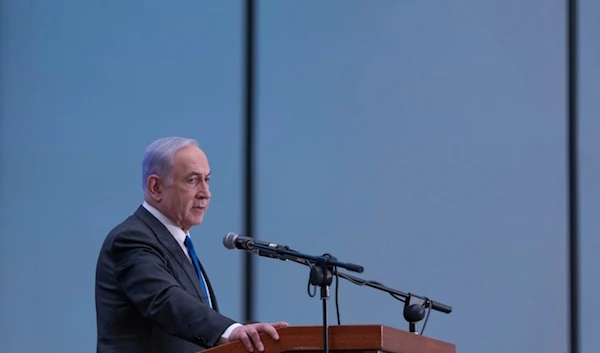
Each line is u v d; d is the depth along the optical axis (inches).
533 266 515.2
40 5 543.5
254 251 270.8
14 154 530.9
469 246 517.0
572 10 530.0
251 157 527.8
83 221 523.8
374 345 227.9
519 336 510.0
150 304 276.7
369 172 524.7
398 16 534.6
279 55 536.1
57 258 520.7
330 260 253.1
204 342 263.9
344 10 537.0
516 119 525.0
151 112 533.3
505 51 530.0
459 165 523.5
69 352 511.8
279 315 511.8
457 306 511.8
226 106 533.0
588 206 518.6
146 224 304.2
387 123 528.1
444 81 529.7
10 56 539.8
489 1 533.0
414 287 514.9
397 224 520.1
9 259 521.7
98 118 533.0
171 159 308.7
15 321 515.8
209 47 537.6
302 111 531.8
